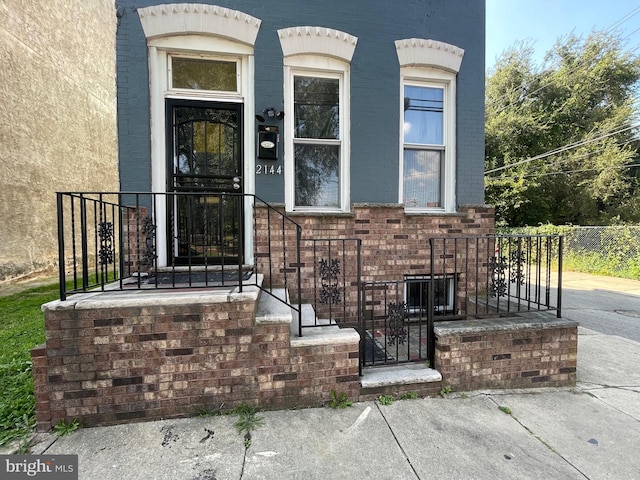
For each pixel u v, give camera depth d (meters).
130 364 2.39
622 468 1.96
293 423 2.38
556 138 16.28
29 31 8.08
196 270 3.69
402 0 4.09
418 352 3.33
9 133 7.61
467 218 4.27
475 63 4.35
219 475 1.89
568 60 16.86
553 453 2.09
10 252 7.67
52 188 8.81
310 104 4.05
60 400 2.33
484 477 1.89
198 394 2.47
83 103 10.02
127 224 3.37
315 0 3.86
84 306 2.32
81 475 1.89
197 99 3.72
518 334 2.93
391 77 4.09
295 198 4.09
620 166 14.54
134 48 3.48
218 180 3.82
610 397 2.81
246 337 2.51
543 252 11.70
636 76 16.22
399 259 4.09
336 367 2.63
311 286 3.87
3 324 4.70
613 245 10.30
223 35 3.61
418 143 4.37
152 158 3.62
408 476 1.89
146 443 2.17
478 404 2.66
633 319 5.46
